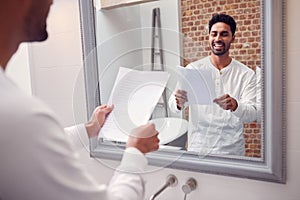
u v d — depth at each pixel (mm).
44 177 403
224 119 868
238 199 885
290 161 804
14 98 401
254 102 829
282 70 766
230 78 847
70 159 437
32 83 1224
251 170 837
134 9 955
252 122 836
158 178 989
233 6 825
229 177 887
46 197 413
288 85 777
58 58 1143
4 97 397
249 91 830
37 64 1200
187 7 886
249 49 819
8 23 443
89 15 1025
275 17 750
